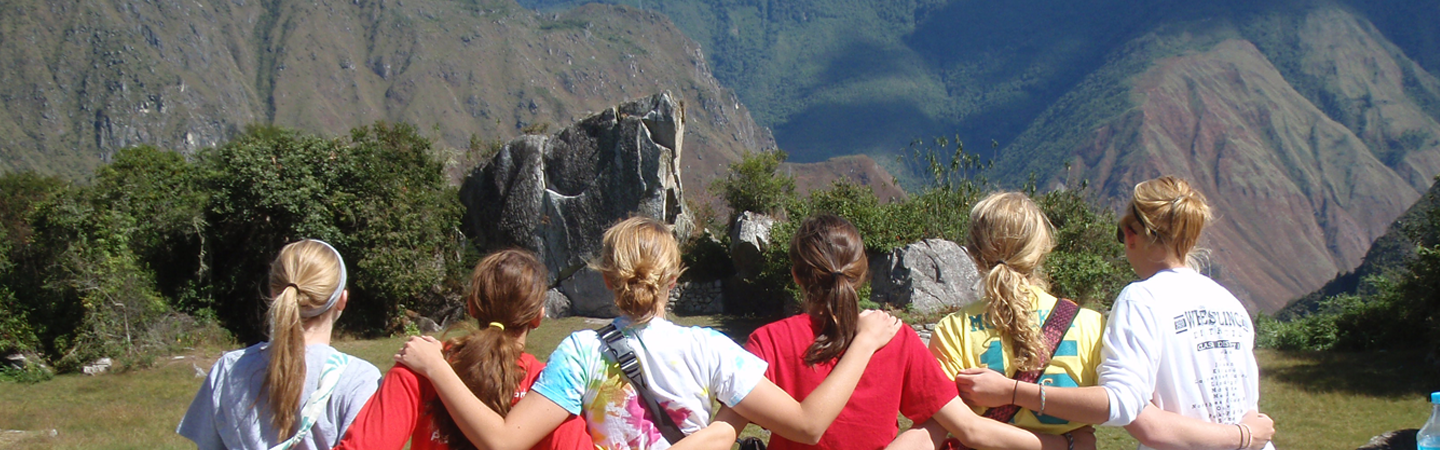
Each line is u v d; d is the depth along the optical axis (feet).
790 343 11.01
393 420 10.38
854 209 84.69
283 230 84.74
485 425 10.29
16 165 542.98
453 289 95.45
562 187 100.94
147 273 77.51
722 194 105.29
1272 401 45.19
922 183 96.78
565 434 10.66
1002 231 11.64
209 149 94.17
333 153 86.58
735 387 10.57
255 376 10.86
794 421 10.34
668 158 97.25
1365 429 38.06
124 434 39.40
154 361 67.00
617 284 10.93
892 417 10.83
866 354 10.62
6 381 60.90
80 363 65.51
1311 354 66.64
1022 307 11.16
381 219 85.20
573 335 11.03
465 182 107.45
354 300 87.71
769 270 85.81
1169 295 10.98
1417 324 64.95
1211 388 10.75
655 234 11.19
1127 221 11.89
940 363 11.56
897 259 79.71
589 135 100.12
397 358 10.77
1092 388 10.70
